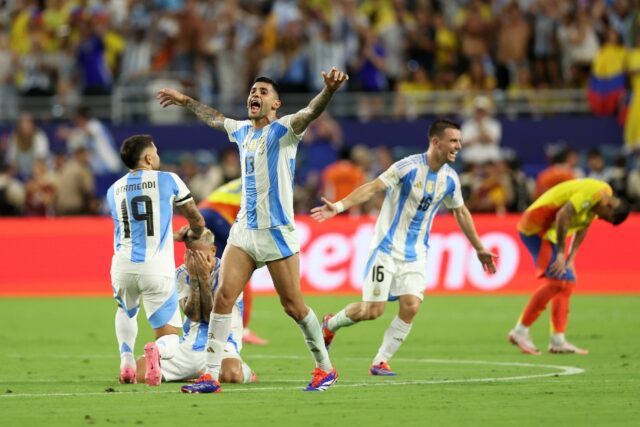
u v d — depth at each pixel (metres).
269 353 36.06
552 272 34.50
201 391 24.98
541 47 69.44
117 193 27.09
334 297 54.88
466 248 56.47
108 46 73.12
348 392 25.28
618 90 65.94
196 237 27.34
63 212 62.12
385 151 61.91
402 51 70.56
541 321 46.38
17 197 62.84
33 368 31.30
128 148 27.20
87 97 69.81
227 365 27.30
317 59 67.94
